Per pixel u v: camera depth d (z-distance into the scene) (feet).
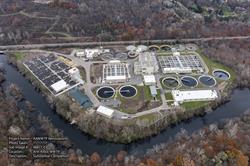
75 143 591.37
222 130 577.02
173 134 614.34
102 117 631.56
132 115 636.89
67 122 642.63
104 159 542.16
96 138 601.62
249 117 616.39
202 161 499.10
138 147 588.50
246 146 526.57
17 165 503.20
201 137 565.94
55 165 514.68
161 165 497.46
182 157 496.64
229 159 496.64
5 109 638.94
